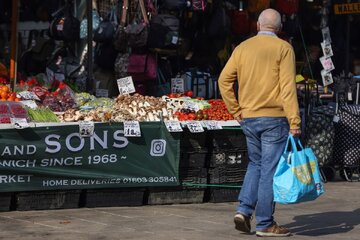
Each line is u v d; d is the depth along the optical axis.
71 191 14.90
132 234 12.80
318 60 23.22
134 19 18.98
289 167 12.19
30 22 21.23
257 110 12.32
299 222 14.21
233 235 12.86
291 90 12.00
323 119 18.66
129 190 15.34
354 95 20.11
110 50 19.03
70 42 20.02
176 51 19.64
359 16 24.41
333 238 12.84
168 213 14.76
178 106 16.22
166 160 15.41
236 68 12.52
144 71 18.59
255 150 12.59
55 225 13.38
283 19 21.89
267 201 12.42
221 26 20.19
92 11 18.53
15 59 17.52
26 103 15.11
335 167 19.28
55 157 14.59
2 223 13.46
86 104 16.20
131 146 15.15
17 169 14.34
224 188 16.08
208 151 15.92
